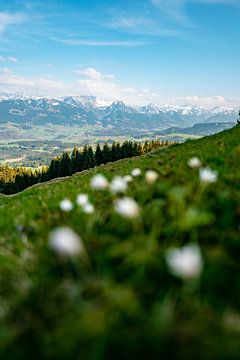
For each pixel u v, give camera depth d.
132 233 4.48
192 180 6.27
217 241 4.12
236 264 3.64
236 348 2.53
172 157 12.54
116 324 2.79
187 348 2.61
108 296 2.99
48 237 4.50
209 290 3.35
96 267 3.79
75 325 2.72
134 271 3.66
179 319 2.91
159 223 4.56
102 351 2.57
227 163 7.64
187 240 4.25
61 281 3.59
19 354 2.79
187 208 4.73
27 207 7.39
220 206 4.88
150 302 3.22
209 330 2.77
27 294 3.49
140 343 2.68
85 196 5.86
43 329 2.99
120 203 3.66
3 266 4.17
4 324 3.15
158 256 3.70
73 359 2.64
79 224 4.98
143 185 6.35
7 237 5.28
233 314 3.00
